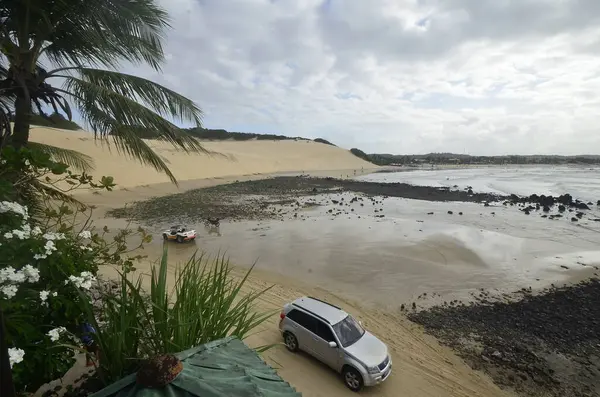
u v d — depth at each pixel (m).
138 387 1.94
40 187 4.98
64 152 9.31
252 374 2.30
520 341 9.90
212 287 3.52
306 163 118.56
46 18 5.87
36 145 8.58
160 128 6.82
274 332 9.59
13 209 2.96
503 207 33.50
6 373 1.31
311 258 17.02
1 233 2.88
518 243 20.14
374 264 16.17
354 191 48.12
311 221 26.14
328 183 61.22
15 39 6.41
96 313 4.05
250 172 82.38
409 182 65.62
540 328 10.62
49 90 6.06
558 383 8.22
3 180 3.27
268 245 19.30
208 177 64.00
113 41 6.96
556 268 16.05
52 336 2.82
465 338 9.99
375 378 7.33
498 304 12.26
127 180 45.78
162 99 7.13
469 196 42.06
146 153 7.16
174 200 36.19
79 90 6.39
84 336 3.70
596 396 7.85
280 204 35.22
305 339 8.44
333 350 7.84
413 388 7.74
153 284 3.29
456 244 19.20
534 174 87.56
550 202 35.03
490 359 9.03
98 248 4.24
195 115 7.67
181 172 60.53
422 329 10.47
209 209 31.19
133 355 2.93
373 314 11.40
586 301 12.55
